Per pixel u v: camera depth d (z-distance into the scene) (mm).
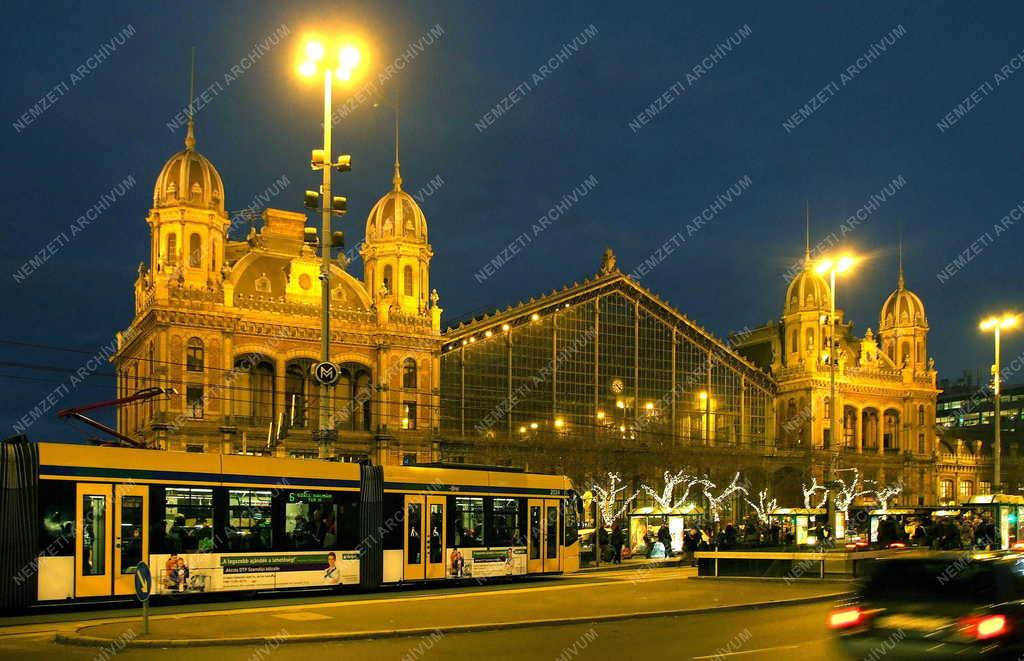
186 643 23297
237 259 85438
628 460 89688
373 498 38094
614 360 96562
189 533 33125
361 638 24766
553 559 45344
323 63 39406
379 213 87250
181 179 77438
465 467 42219
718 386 104500
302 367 80125
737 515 101000
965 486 125250
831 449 106750
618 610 30594
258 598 35062
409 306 85750
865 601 17938
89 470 31094
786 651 22984
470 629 26406
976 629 16453
